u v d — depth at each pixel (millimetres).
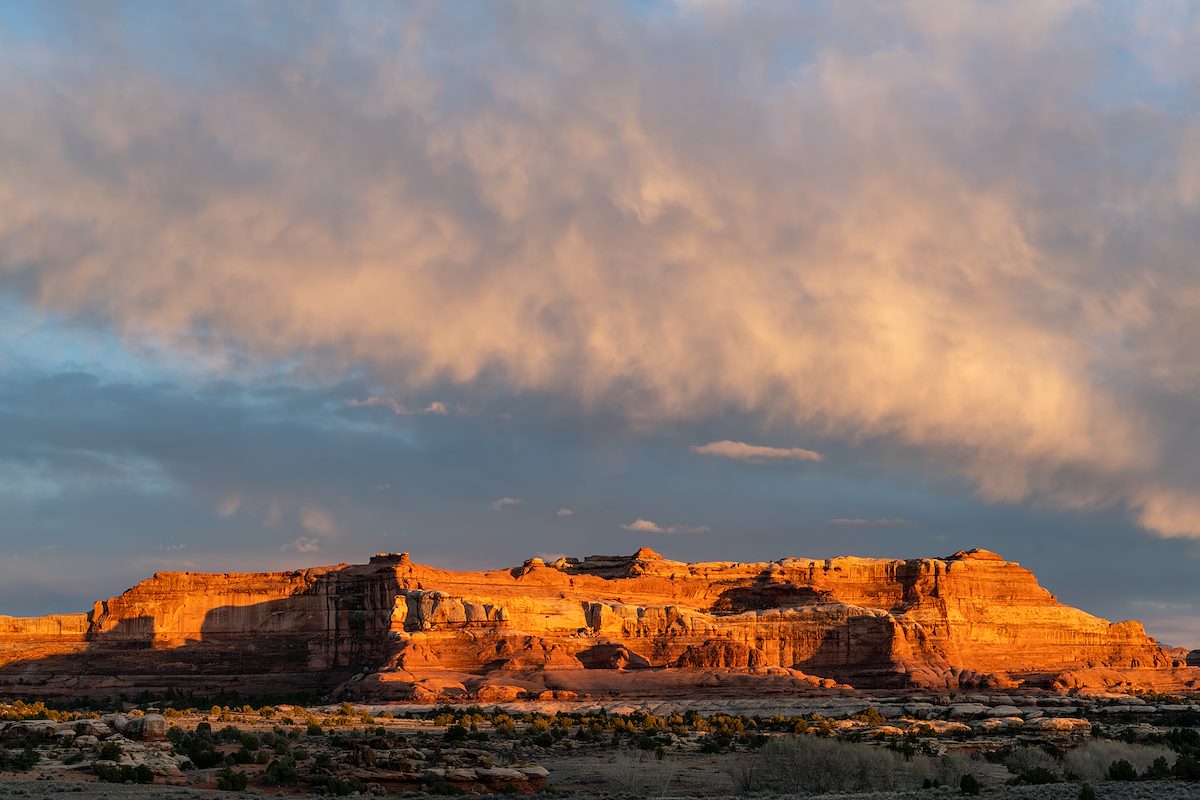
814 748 123312
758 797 106875
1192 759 119000
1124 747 131750
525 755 145500
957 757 128125
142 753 121125
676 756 147875
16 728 137750
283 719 194625
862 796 102188
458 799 103875
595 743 159375
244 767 121438
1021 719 194625
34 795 93938
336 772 113812
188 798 95312
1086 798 92125
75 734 136500
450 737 158500
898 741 157625
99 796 94188
